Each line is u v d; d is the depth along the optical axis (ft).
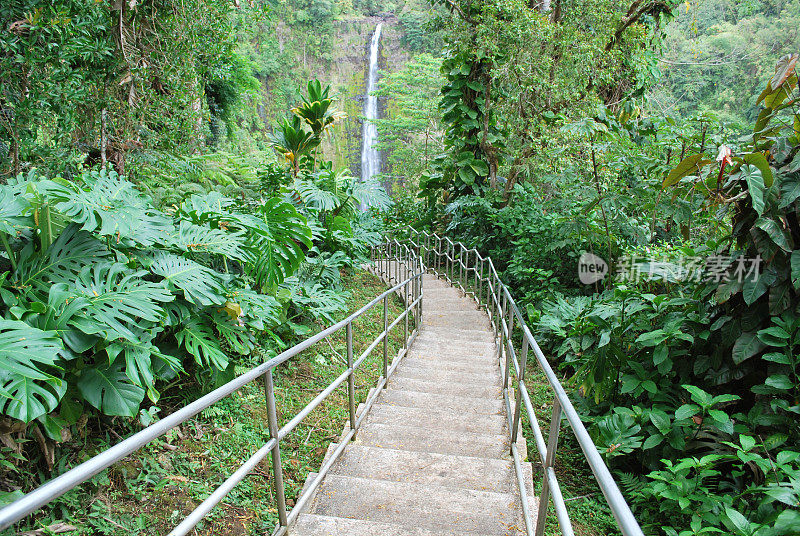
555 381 5.58
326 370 15.08
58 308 7.40
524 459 9.85
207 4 20.88
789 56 10.55
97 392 7.72
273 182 24.13
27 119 11.41
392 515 7.64
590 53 29.94
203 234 10.84
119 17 16.08
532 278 24.29
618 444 10.11
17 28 10.37
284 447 10.56
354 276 29.01
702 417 10.14
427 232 42.86
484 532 7.21
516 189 34.55
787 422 9.16
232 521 7.97
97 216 8.61
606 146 19.86
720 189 10.86
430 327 23.93
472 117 36.24
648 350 12.07
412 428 11.26
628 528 2.68
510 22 30.91
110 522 7.31
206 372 10.92
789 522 5.52
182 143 23.04
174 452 9.26
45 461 7.79
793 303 9.71
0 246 8.27
